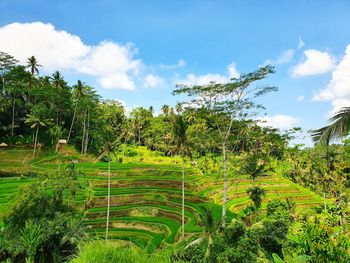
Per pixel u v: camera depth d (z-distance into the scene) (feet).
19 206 92.02
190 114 125.70
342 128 23.76
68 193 151.64
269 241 81.71
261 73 106.52
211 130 125.08
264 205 172.24
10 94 266.36
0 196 143.74
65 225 82.79
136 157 277.44
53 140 255.70
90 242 25.22
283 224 90.94
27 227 74.90
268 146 202.80
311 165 237.45
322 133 24.98
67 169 120.26
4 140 244.42
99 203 148.56
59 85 280.10
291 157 260.21
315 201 193.57
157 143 316.60
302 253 36.86
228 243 63.21
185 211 142.51
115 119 354.33
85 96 284.00
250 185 196.85
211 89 112.06
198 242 61.05
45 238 74.43
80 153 266.57
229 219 125.39
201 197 164.14
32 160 222.28
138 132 354.33
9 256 79.61
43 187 102.27
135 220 129.39
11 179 174.29
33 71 281.95
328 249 33.01
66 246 78.79
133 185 177.17
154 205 147.64
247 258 60.44
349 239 34.01
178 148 126.93
